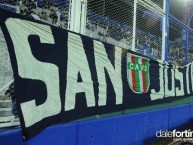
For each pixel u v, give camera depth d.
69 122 2.85
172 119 5.13
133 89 4.08
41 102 2.46
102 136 3.27
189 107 5.96
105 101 3.42
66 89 2.80
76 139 2.88
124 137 3.68
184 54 6.80
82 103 3.03
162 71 5.09
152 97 4.66
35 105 2.39
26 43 2.38
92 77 3.21
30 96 2.35
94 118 3.27
